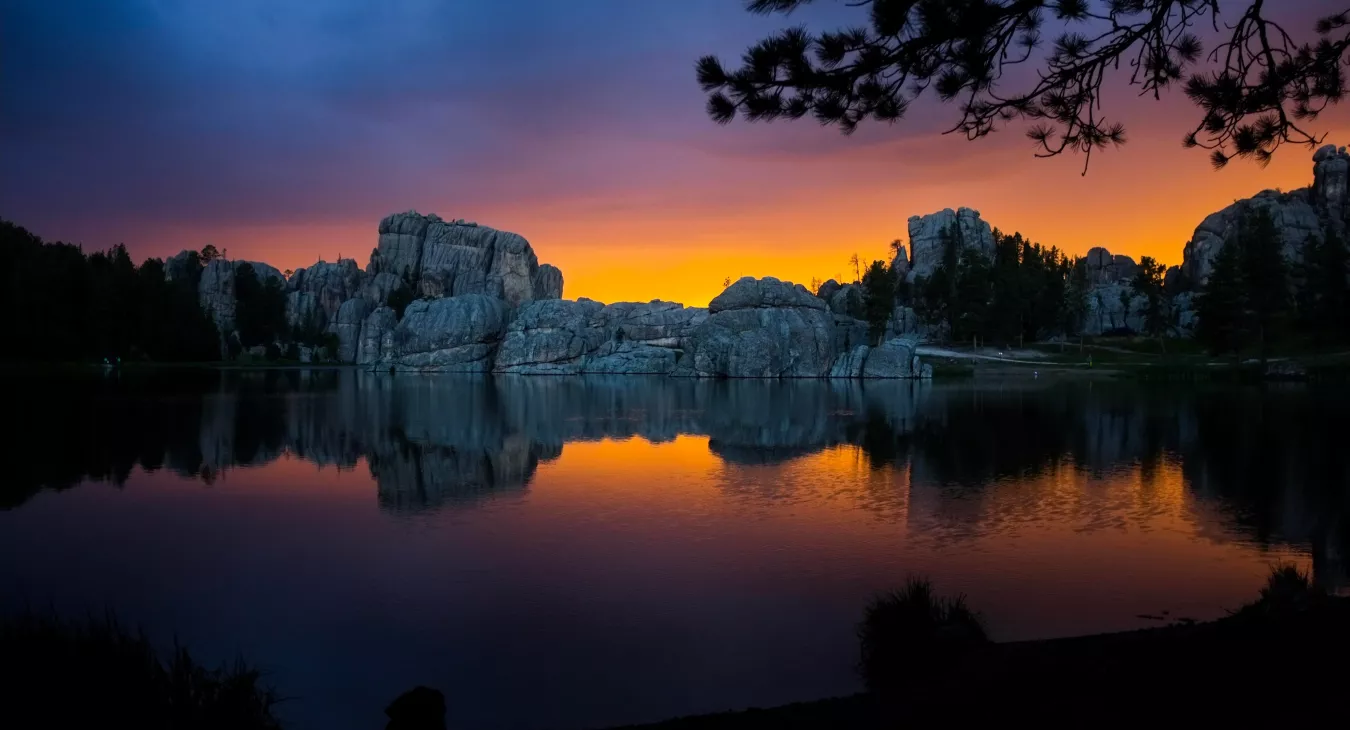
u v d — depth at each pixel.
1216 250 156.38
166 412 55.72
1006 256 151.12
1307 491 27.20
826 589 16.95
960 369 112.44
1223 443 38.97
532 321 141.38
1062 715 7.48
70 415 52.84
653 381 109.12
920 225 179.50
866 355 114.56
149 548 20.81
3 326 111.75
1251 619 9.94
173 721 8.55
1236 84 12.41
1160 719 7.00
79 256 130.00
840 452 38.09
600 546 20.77
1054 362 119.06
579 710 11.39
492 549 20.53
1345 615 9.30
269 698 9.85
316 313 182.38
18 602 16.47
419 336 142.00
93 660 9.42
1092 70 11.88
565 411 60.56
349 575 18.25
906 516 24.12
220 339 159.62
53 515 24.69
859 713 8.66
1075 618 14.95
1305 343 112.12
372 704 11.68
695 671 12.73
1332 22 12.59
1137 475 30.81
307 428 48.22
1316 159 156.38
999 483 29.58
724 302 126.50
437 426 50.03
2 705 8.46
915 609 13.61
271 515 24.69
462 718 11.16
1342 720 6.21
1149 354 123.94
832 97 10.85
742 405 65.56
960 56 10.50
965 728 7.53
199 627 14.99
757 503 26.30
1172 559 19.06
